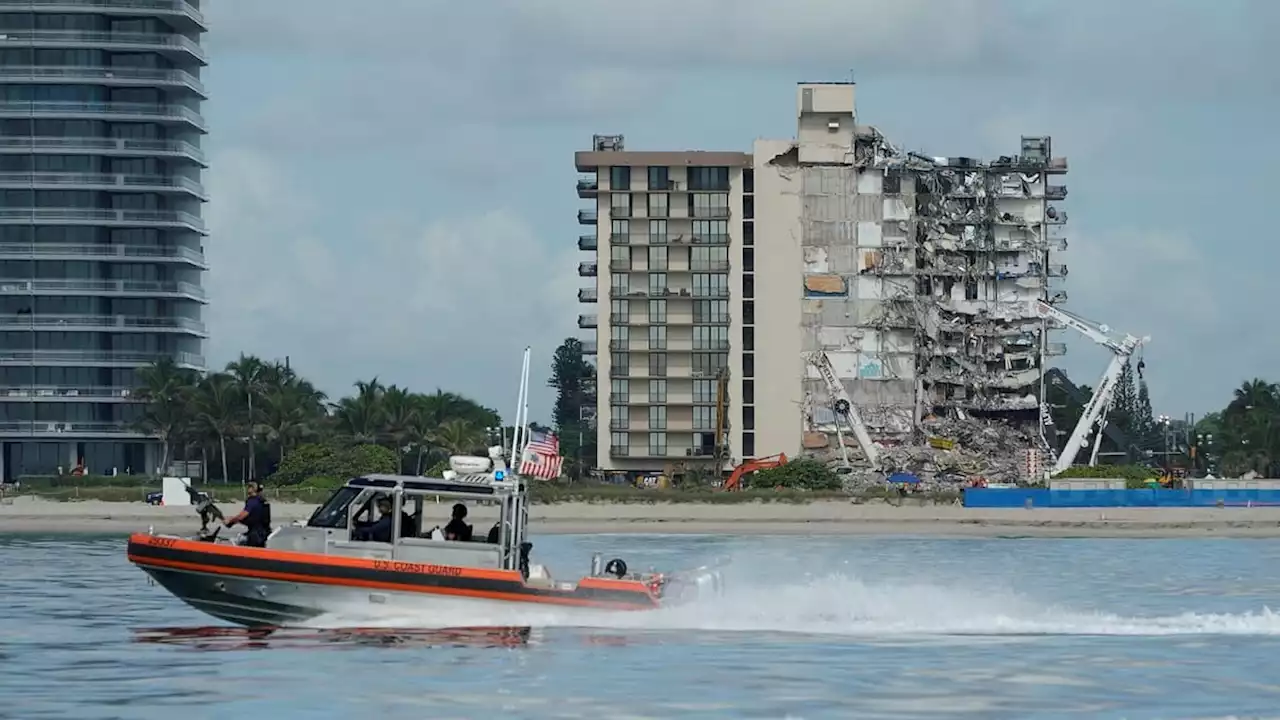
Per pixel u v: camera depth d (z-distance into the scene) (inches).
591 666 2581.2
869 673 2556.6
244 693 2317.9
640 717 2183.8
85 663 2586.1
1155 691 2422.5
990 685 2458.2
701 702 2293.3
